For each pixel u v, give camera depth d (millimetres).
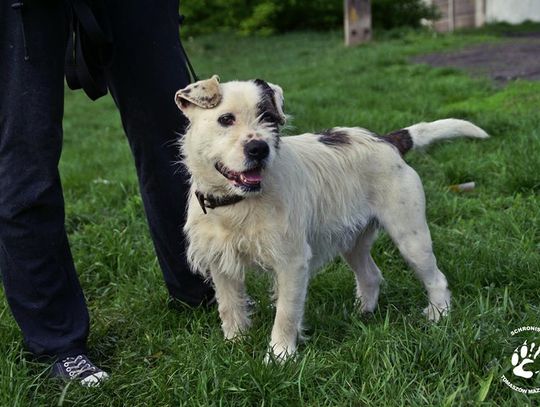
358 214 3818
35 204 3291
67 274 3545
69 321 3518
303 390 3127
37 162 3268
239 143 3225
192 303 4145
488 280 4176
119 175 7230
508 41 15820
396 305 4125
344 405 2998
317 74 13633
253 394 3113
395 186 3818
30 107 3205
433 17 22141
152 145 3807
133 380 3350
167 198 3889
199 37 23469
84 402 3203
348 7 17969
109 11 3564
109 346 3805
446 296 3902
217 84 3355
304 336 3717
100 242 5176
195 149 3414
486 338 3248
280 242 3424
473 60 13203
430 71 11969
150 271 4586
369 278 4117
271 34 23266
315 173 3678
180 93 3424
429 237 3881
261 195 3367
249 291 4316
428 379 3129
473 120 7586
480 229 4965
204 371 3193
